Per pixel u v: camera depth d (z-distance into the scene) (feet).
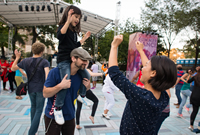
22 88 8.05
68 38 5.13
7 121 10.93
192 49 60.18
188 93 13.84
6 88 23.40
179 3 51.31
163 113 7.30
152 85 3.21
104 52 61.62
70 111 5.13
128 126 3.44
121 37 3.54
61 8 28.48
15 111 13.12
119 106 16.81
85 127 10.72
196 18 48.93
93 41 60.64
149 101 3.11
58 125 5.12
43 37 65.16
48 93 4.62
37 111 7.82
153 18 57.47
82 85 5.57
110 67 3.50
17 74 16.12
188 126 12.25
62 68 4.88
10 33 41.39
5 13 32.76
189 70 13.97
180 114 14.35
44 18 36.63
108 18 32.22
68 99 5.05
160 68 3.07
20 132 9.35
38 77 7.93
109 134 9.86
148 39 36.68
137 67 36.63
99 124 11.36
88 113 13.65
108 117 12.48
